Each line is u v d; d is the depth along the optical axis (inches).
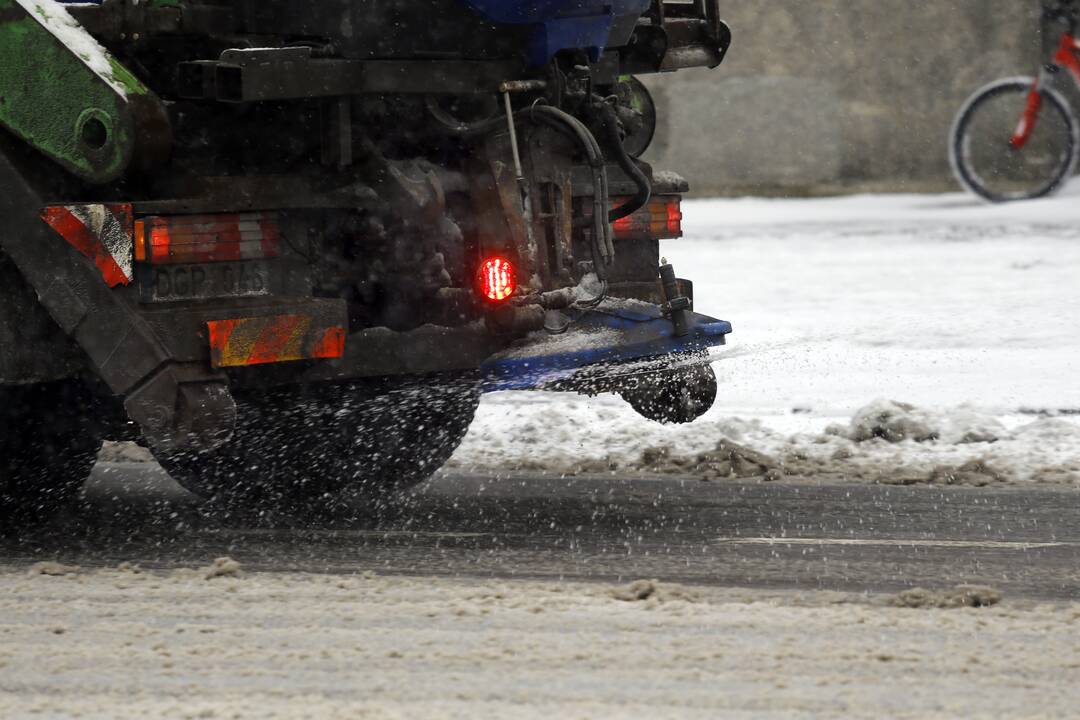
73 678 625.9
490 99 984.3
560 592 762.8
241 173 940.0
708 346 1016.2
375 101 944.3
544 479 1147.3
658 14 1121.4
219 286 895.1
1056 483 1095.6
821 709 578.9
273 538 952.9
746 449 1187.9
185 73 904.9
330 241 952.3
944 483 1101.7
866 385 1556.3
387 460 1060.5
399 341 938.7
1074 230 2716.5
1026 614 711.7
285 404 978.1
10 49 876.6
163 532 978.7
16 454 975.6
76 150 864.9
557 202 981.8
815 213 3280.0
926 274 2313.0
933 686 604.1
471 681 613.0
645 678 614.9
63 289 872.9
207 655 654.5
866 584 799.7
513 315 957.2
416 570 848.3
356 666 634.2
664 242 2849.4
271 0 960.9
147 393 862.5
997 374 1594.5
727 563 853.2
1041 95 3253.0
